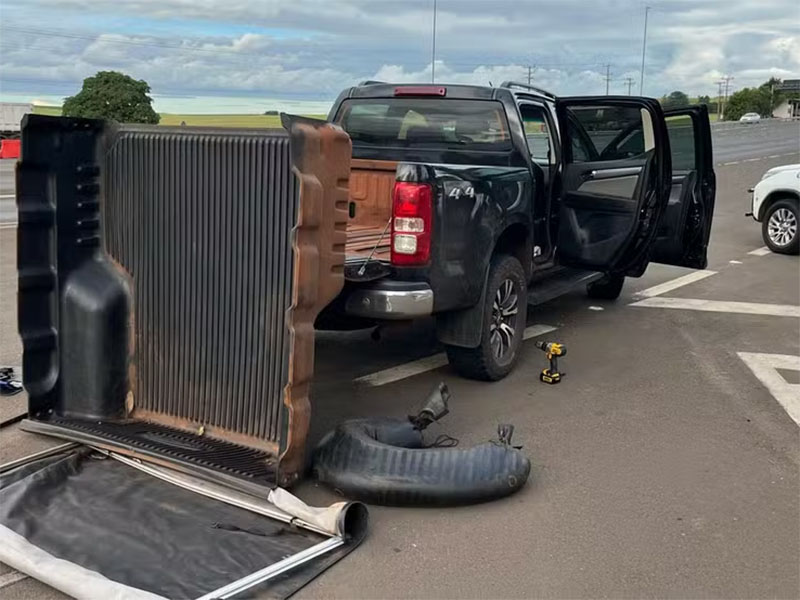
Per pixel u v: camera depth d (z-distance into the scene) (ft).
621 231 21.56
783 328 24.94
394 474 12.53
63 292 14.80
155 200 14.07
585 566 11.09
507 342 19.15
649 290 30.96
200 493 12.69
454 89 20.35
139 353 14.76
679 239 26.00
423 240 15.28
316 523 11.56
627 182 21.38
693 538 11.89
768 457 14.94
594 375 19.80
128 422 14.71
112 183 14.70
